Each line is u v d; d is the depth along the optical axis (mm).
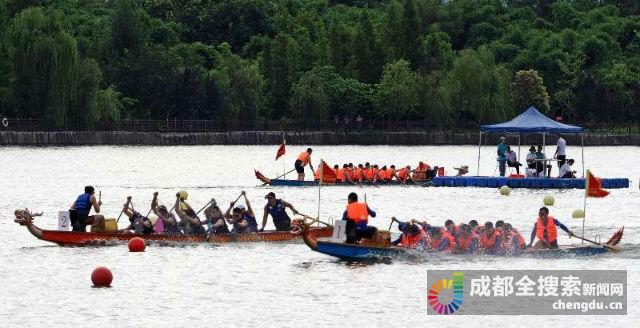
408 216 150625
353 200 109000
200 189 196625
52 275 98938
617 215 156375
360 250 105875
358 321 81938
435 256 108062
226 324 80688
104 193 186500
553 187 199000
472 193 187875
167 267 103438
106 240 116438
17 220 113438
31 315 83188
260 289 93250
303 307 86500
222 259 108000
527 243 122375
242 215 120062
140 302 87938
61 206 163375
